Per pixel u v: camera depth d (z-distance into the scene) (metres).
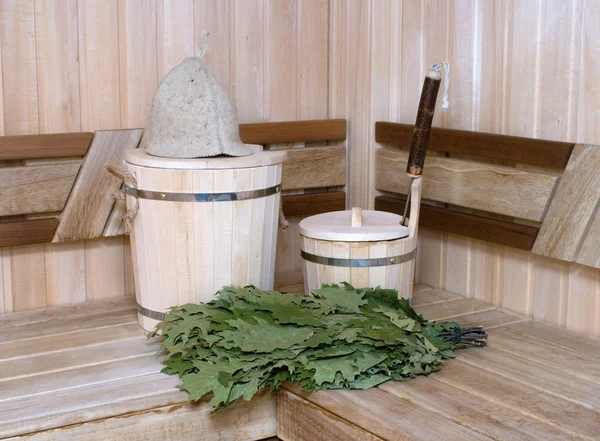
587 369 2.13
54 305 2.75
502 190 2.60
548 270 2.54
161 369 2.16
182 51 2.87
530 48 2.54
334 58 3.22
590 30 2.35
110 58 2.74
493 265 2.74
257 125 2.99
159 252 2.30
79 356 2.25
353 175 3.24
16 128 2.61
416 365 2.06
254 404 2.13
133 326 2.52
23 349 2.30
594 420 1.80
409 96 3.01
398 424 1.78
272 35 3.07
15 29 2.57
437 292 2.92
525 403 1.90
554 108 2.48
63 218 2.66
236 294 2.27
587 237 2.34
